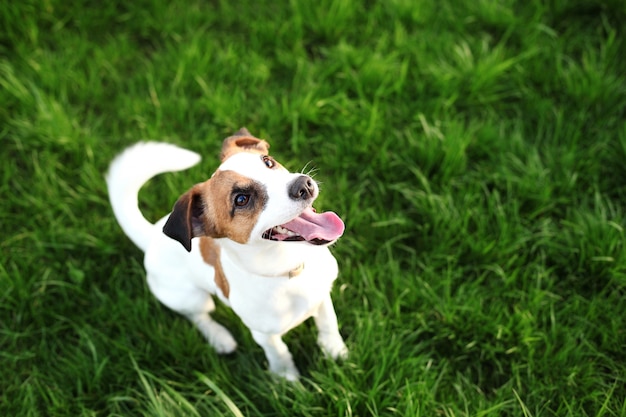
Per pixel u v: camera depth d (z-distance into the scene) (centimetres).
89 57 182
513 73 169
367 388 133
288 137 165
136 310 144
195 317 143
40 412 137
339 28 178
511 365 135
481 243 145
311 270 119
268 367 141
